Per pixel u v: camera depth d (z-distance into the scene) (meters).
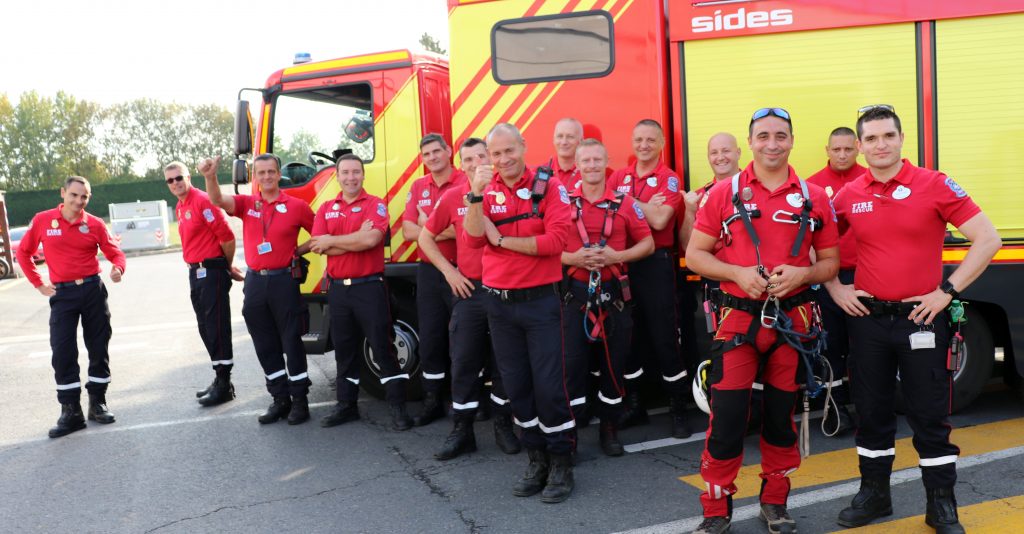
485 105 5.10
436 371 5.10
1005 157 4.45
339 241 4.91
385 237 5.31
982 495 3.57
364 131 5.59
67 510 3.96
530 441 3.91
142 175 59.81
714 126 4.80
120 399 6.27
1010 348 4.81
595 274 4.16
